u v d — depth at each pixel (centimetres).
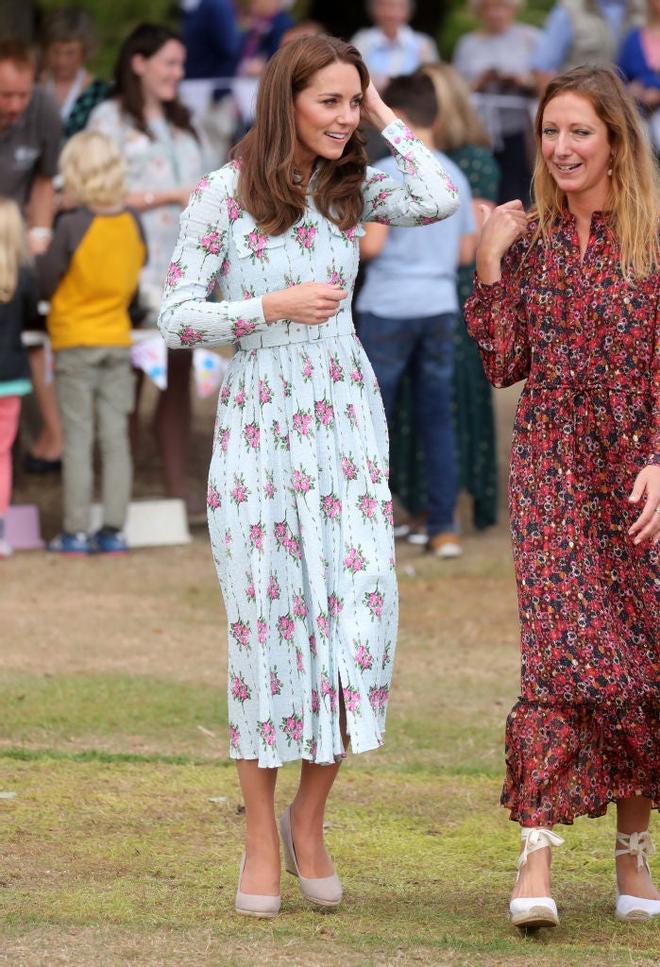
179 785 1750
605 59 4106
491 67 4209
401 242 2889
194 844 1563
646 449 1320
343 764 1852
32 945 1276
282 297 1312
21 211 3192
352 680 1325
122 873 1476
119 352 3019
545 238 1352
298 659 1334
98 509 3172
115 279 2973
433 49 4406
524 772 1320
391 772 1816
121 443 3078
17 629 2488
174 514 3222
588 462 1333
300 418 1338
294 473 1334
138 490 3525
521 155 4150
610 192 1334
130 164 3291
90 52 3625
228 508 1350
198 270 1348
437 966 1241
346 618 1333
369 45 4309
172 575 2911
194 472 3681
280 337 1345
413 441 3169
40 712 2041
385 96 2866
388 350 2911
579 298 1330
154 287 3186
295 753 1338
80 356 3000
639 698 1318
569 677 1312
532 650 1330
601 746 1341
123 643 2416
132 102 3303
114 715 2036
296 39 1330
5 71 3108
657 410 1305
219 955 1259
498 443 3900
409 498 3189
